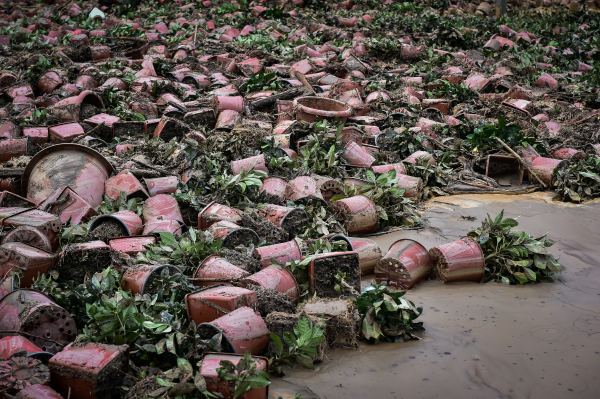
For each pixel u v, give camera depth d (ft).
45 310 12.94
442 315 15.61
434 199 26.48
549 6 103.71
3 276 15.33
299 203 22.03
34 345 12.35
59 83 38.42
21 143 25.25
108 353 11.66
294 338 12.85
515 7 102.17
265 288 14.78
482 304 16.30
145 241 17.81
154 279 15.28
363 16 75.41
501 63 54.19
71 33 61.31
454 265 17.58
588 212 24.53
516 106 38.93
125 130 29.53
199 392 11.13
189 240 18.26
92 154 22.49
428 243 20.90
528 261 17.79
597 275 18.34
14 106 33.30
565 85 49.73
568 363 13.17
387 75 47.42
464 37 67.05
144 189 21.89
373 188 23.67
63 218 19.61
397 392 12.11
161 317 13.46
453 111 40.34
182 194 21.16
